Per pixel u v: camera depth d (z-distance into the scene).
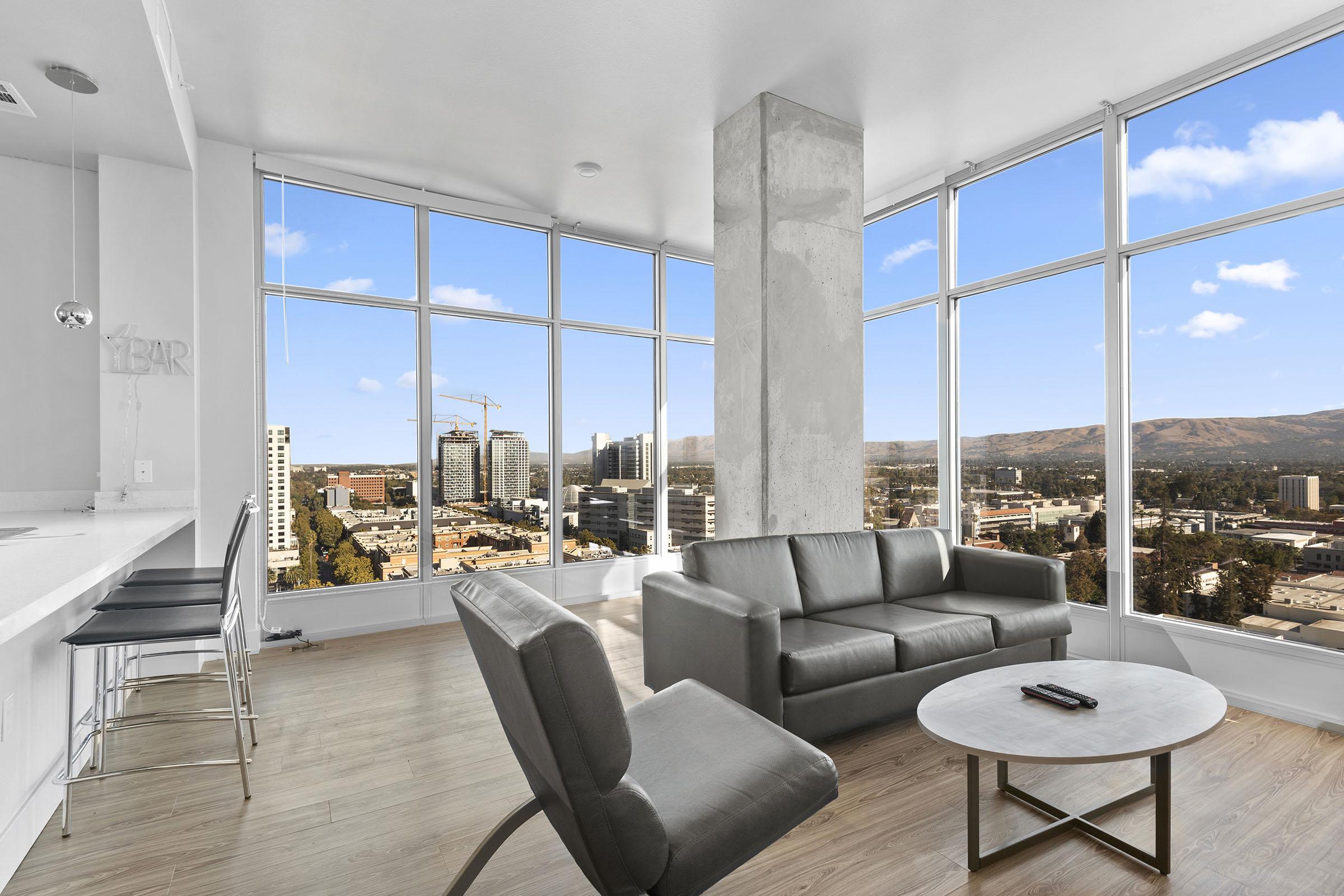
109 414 3.59
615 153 4.30
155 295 3.69
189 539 3.71
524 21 3.00
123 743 2.74
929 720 1.94
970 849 1.84
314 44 3.13
